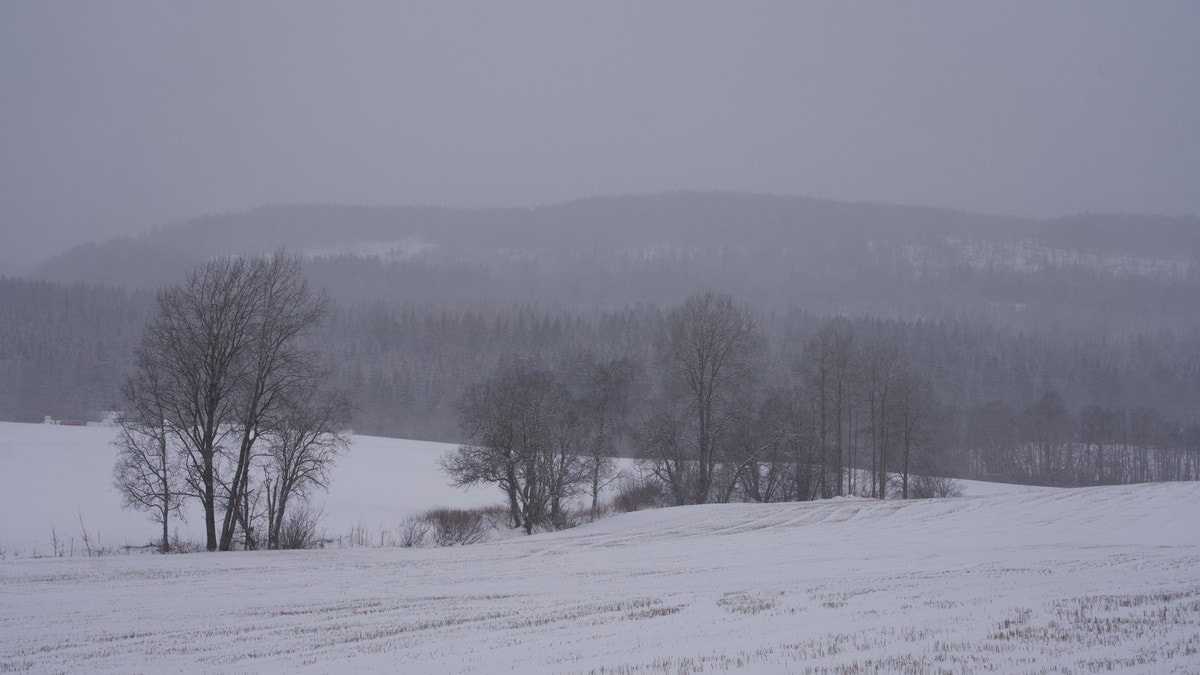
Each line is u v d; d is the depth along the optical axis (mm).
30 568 30328
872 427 73688
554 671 13156
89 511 49188
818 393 72312
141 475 38531
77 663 15586
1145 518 38906
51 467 61969
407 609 21328
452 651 15297
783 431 65250
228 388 39969
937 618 15914
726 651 13906
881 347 94875
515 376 67812
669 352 66562
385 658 15000
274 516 41844
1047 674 11344
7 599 23516
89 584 26453
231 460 41094
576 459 57719
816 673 11930
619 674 12609
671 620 17391
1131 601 16766
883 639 14117
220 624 19641
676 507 56688
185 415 39625
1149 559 25125
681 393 65438
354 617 20219
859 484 77875
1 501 50031
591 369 91625
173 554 36281
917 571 24828
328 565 32500
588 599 21906
